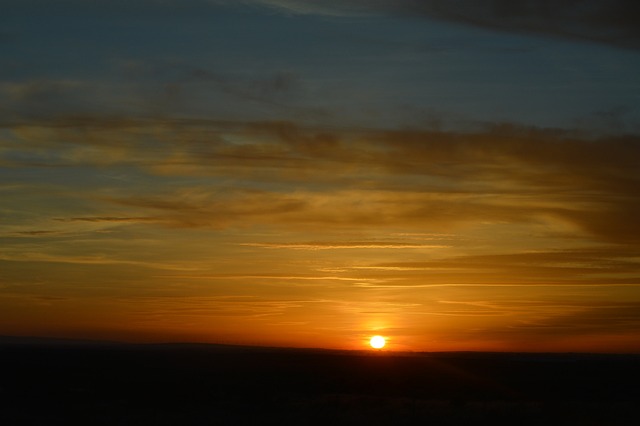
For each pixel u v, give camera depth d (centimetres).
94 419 3125
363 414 3322
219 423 2984
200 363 11119
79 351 16725
